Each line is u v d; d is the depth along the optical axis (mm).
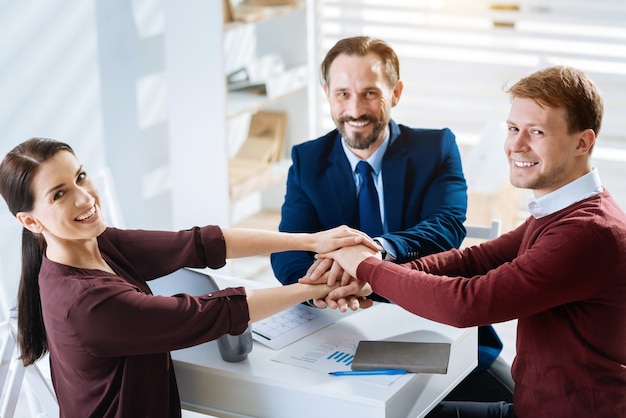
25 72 3092
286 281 2188
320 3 4082
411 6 4000
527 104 1719
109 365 1701
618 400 1707
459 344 1942
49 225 1689
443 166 2309
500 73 3979
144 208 3684
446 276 1952
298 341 1935
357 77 2145
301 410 1761
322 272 2018
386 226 2283
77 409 1753
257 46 4059
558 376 1737
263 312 1857
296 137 4082
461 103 4082
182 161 3576
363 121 2180
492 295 1718
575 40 3838
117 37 3412
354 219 2291
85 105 3342
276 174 3854
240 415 1833
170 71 3477
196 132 3510
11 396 1875
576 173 1743
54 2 3156
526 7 3875
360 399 1687
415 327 1986
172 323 1694
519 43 3922
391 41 4070
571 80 1703
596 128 1724
